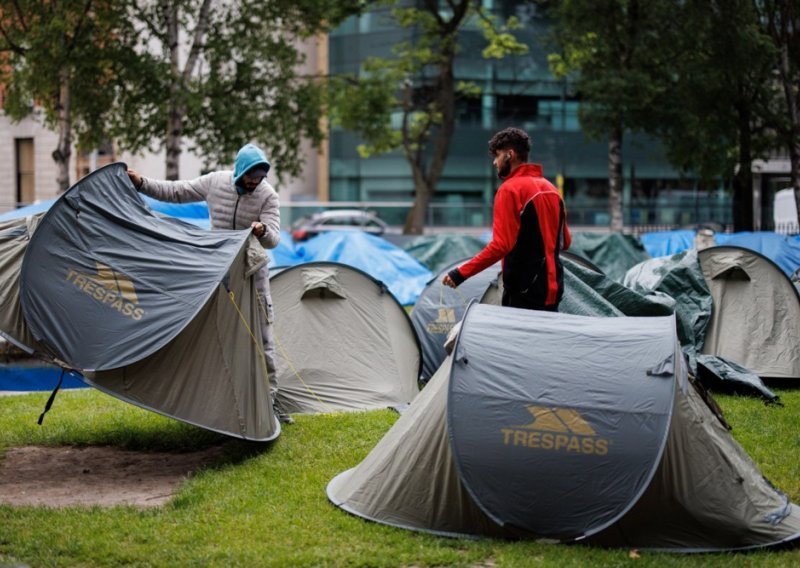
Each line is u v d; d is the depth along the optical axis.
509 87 48.25
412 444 6.52
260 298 8.91
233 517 6.59
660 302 10.66
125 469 7.98
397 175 49.25
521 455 6.03
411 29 47.03
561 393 6.11
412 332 11.23
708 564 5.73
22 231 7.95
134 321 7.51
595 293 10.44
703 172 27.78
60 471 7.92
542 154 48.81
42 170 38.53
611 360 6.23
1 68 25.84
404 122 34.94
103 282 7.61
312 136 26.92
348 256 20.61
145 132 24.95
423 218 34.47
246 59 25.16
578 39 27.42
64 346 7.44
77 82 24.09
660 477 5.97
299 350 10.36
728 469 6.14
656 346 6.27
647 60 26.52
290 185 50.56
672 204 46.84
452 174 48.78
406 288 20.06
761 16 24.77
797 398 10.97
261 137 25.94
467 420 6.15
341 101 30.47
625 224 43.91
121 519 6.55
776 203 32.88
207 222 15.93
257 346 8.30
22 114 24.77
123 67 23.94
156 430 9.11
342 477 7.27
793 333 11.91
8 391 11.65
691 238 22.89
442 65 34.88
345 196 49.97
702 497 6.03
